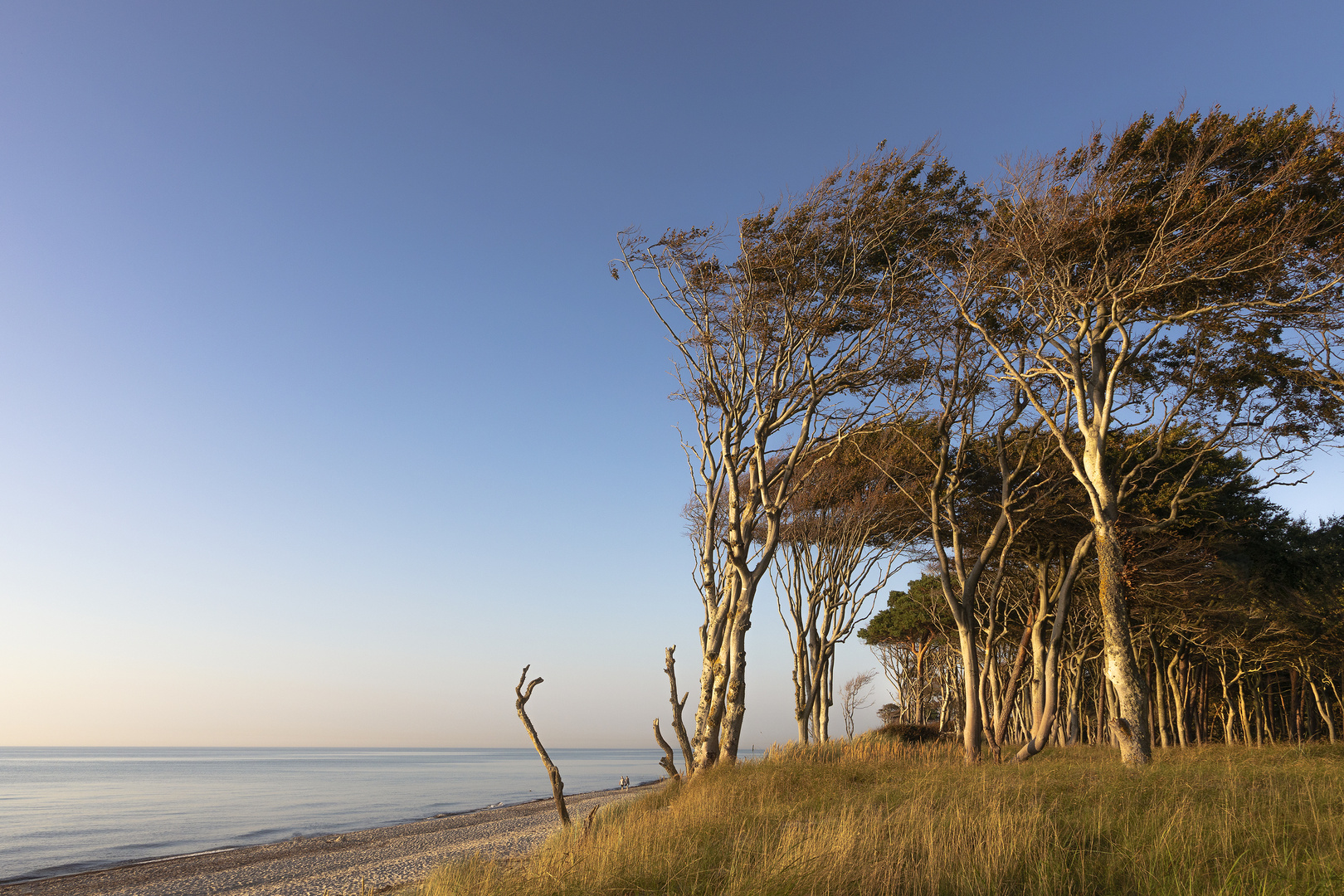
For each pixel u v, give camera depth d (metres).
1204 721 41.62
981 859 6.75
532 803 39.03
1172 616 29.25
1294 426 18.22
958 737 33.50
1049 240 16.41
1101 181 16.31
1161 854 6.76
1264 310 15.91
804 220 16.70
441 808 45.66
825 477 25.00
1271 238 14.02
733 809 11.27
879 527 26.47
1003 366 19.86
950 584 19.42
